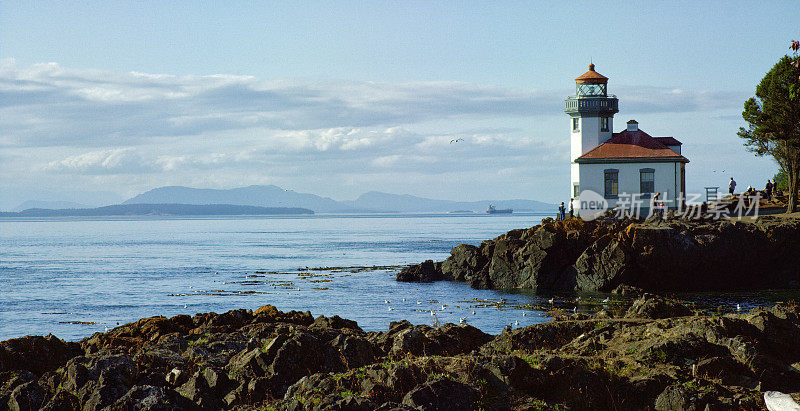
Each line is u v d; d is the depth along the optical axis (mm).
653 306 32344
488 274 72125
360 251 134875
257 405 20562
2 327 53531
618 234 66125
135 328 33719
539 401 18578
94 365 22172
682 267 64875
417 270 79750
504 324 48938
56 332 51562
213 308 62312
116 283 82500
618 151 80500
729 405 18188
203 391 21281
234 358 24500
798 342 23438
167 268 102188
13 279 87312
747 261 65875
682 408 18188
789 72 72375
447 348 26297
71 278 88438
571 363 20391
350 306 60719
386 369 19953
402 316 54062
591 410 18938
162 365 24250
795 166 77438
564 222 71250
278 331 29625
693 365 20484
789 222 67250
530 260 68500
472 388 18609
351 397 18250
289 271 94688
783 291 64062
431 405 17828
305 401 19109
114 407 18766
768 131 76062
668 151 79750
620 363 21250
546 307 56469
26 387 20609
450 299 63469
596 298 61375
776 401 18141
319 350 23766
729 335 22562
